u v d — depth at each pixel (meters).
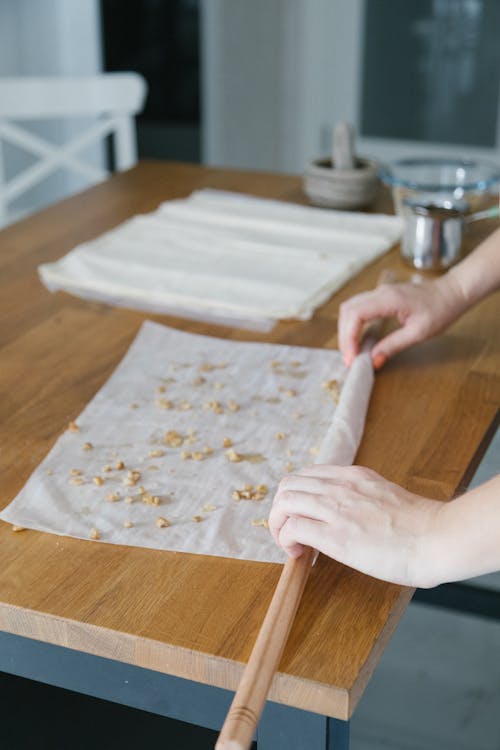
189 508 0.92
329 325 1.29
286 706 0.75
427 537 0.79
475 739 1.69
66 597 0.80
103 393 1.12
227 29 3.88
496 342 1.25
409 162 1.68
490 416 1.08
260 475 0.97
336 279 1.39
